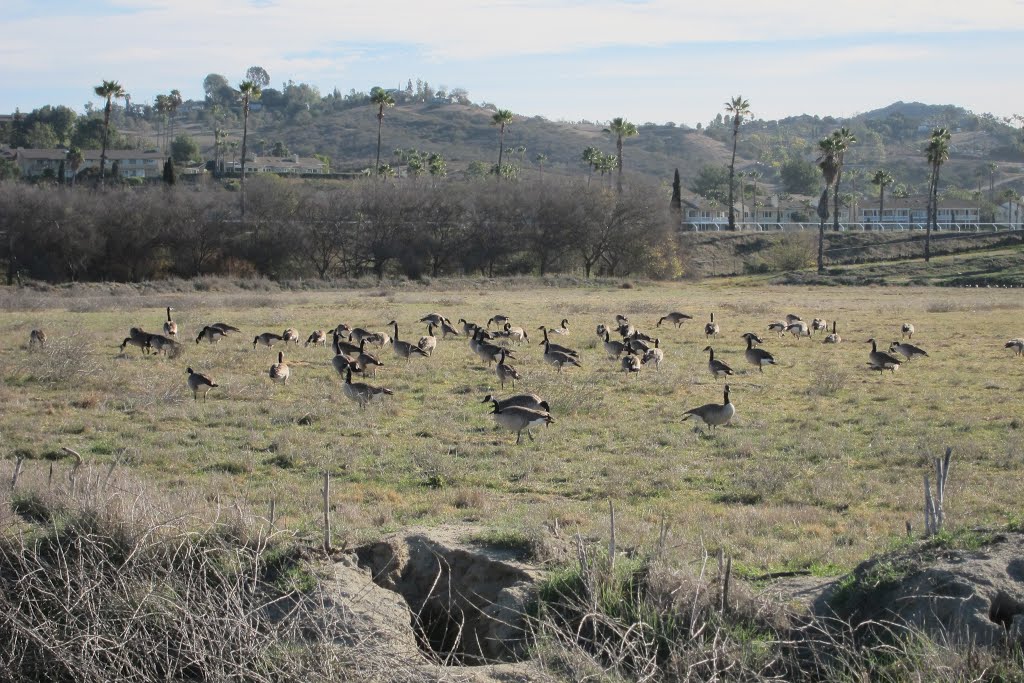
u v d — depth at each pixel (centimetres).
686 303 6278
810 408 2473
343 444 2006
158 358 3228
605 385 2803
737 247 11256
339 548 1191
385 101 11750
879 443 2044
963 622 888
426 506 1521
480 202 9294
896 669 861
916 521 1430
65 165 15700
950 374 3017
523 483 1734
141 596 997
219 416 2277
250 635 902
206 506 1334
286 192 8981
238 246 8662
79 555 1063
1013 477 1745
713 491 1697
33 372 2673
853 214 15512
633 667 900
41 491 1378
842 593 1008
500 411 2050
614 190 9994
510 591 1077
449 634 1137
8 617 947
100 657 935
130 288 7181
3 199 7869
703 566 1009
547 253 9512
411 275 9062
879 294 7500
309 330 4275
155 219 8262
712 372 2948
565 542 1216
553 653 933
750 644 920
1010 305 5878
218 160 18412
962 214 15850
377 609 1045
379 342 3647
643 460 1905
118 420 2186
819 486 1673
